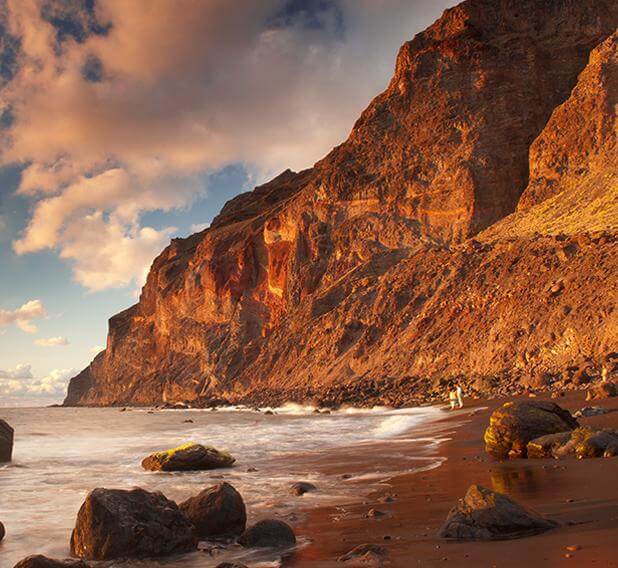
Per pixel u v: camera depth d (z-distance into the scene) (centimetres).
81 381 16188
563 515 685
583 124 5322
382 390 4172
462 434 1880
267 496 1086
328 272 6988
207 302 9969
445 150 6388
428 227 6212
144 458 1748
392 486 1082
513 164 5988
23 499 1151
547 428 1245
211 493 867
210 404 7369
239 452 1861
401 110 7150
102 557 736
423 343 4478
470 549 579
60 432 2984
